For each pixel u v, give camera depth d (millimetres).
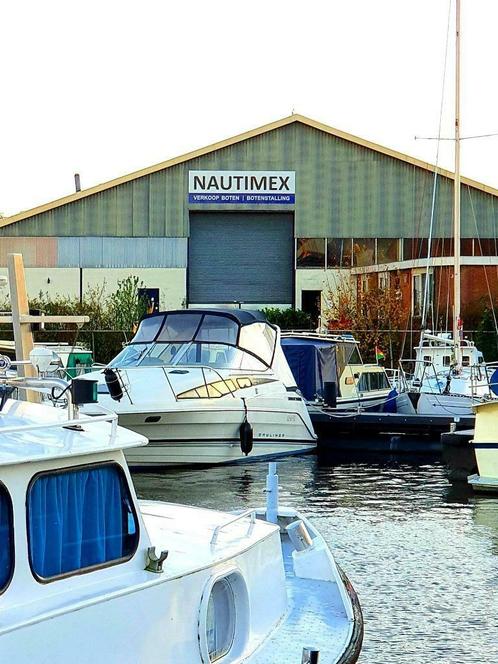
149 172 48844
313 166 49062
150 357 20281
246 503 15672
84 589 4875
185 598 5301
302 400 21859
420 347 30656
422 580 10992
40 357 5828
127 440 5188
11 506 4578
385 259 49094
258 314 21906
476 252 48406
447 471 19812
